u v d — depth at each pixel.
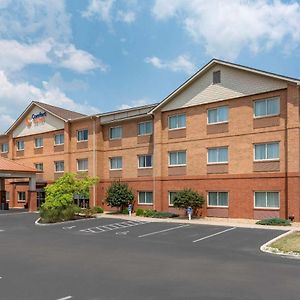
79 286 11.22
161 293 10.43
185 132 34.94
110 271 13.25
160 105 36.47
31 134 50.91
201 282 11.62
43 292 10.60
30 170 44.44
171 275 12.58
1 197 47.44
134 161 39.53
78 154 44.31
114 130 41.94
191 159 34.41
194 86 34.56
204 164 33.47
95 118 42.47
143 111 38.91
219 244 19.72
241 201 30.94
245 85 31.11
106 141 42.44
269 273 12.85
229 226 26.83
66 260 15.41
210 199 33.00
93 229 27.03
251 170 30.50
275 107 29.44
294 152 27.98
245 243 19.80
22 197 51.59
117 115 41.06
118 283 11.54
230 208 31.56
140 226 27.81
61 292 10.58
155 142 36.88
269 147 29.72
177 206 32.81
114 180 41.25
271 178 29.34
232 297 10.05
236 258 15.77
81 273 12.95
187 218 33.12
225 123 32.25
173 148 35.72
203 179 33.44
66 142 45.50
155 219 32.50
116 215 37.38
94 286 11.20
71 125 45.56
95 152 42.16
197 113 34.19
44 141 49.06
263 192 29.84
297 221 27.70
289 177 28.19
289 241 18.98
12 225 30.48
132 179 39.53
